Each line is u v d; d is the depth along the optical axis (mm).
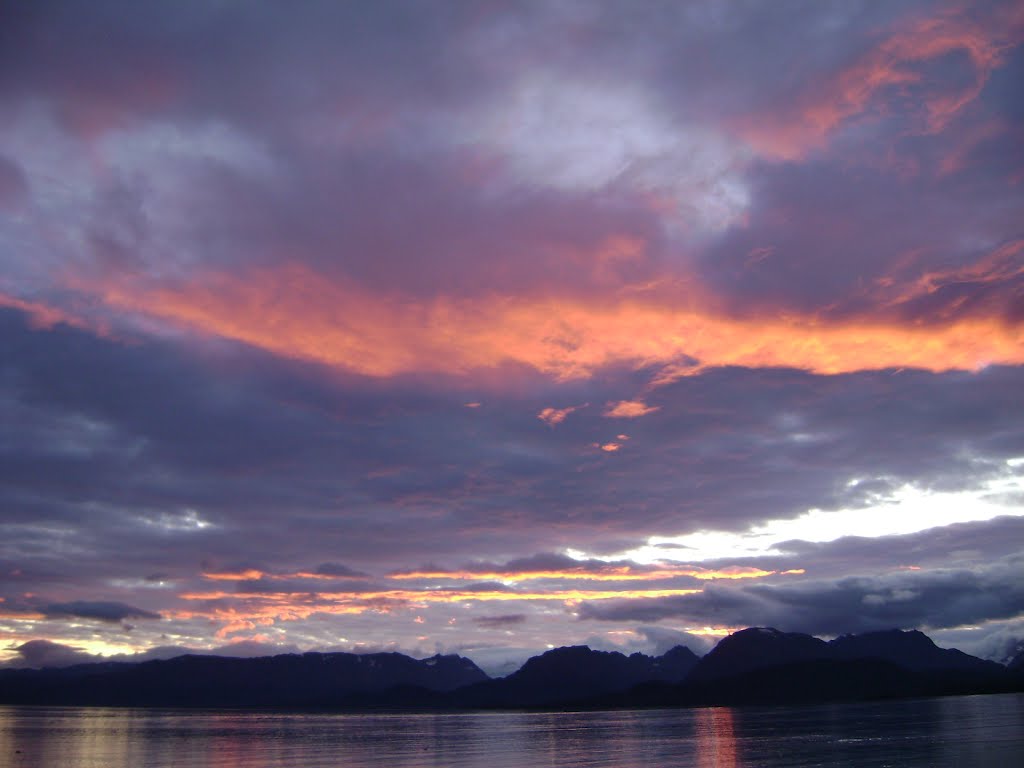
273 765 108875
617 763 104188
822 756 103250
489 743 149750
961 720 172125
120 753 131625
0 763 115000
